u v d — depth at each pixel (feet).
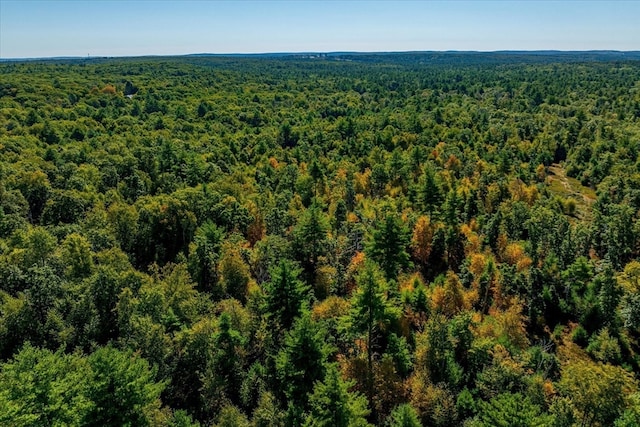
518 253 230.68
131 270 159.43
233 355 134.82
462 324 158.40
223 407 122.11
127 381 92.38
